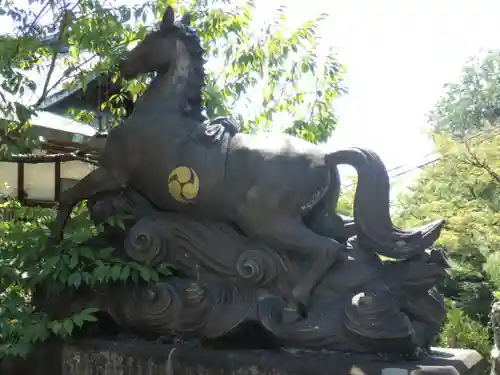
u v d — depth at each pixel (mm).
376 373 2572
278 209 2947
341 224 3166
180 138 3217
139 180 3342
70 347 3150
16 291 3260
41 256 3244
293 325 2830
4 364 3221
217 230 3166
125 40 4031
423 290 2906
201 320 3025
